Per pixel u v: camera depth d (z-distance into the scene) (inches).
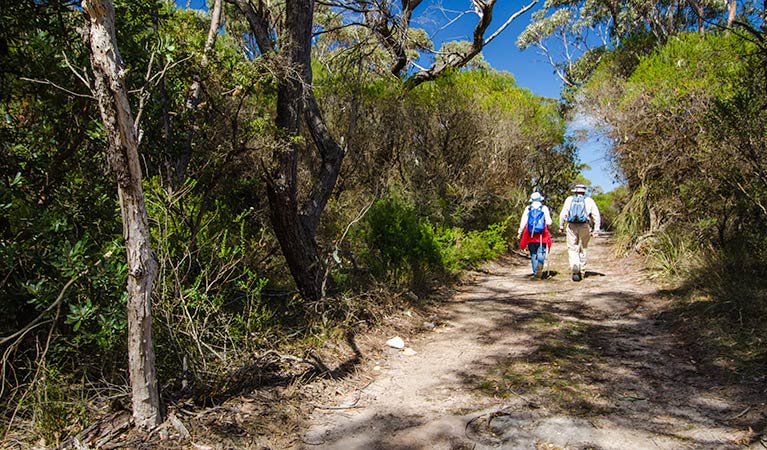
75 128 150.1
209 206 224.1
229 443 117.9
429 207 434.0
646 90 401.1
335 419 137.4
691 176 361.4
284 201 212.2
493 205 540.4
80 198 150.6
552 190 912.9
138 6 158.9
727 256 269.4
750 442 115.6
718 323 195.2
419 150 473.7
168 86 177.8
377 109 432.8
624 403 141.6
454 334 223.0
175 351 140.3
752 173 261.7
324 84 393.7
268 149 200.5
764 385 143.3
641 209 416.5
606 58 546.9
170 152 180.4
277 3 259.6
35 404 115.1
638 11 797.9
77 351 134.0
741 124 250.2
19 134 144.9
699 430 123.5
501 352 193.3
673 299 245.3
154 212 163.9
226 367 144.5
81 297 128.9
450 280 334.6
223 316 165.8
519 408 141.3
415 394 155.7
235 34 303.6
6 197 126.4
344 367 174.2
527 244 366.6
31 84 140.4
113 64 101.6
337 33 412.5
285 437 125.6
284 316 211.2
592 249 525.0
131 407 125.2
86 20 100.7
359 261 301.0
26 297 129.9
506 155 553.6
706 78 363.3
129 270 112.5
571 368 170.7
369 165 440.5
